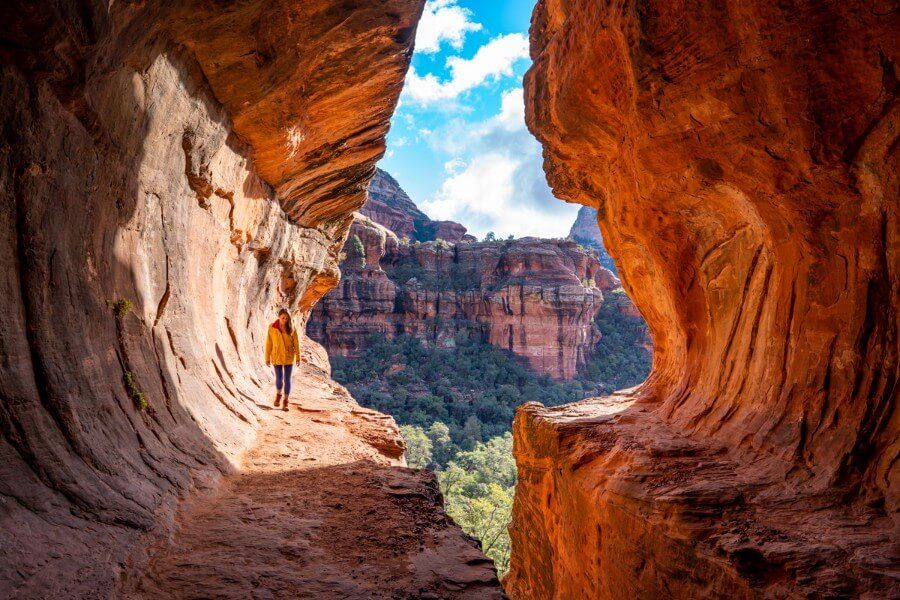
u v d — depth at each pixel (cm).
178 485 434
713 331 955
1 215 310
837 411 589
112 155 452
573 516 970
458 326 9912
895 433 519
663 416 1070
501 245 10738
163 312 591
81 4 331
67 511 305
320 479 565
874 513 500
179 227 660
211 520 415
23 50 311
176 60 565
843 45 489
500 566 2677
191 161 671
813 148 556
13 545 257
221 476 517
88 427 370
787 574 468
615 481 779
